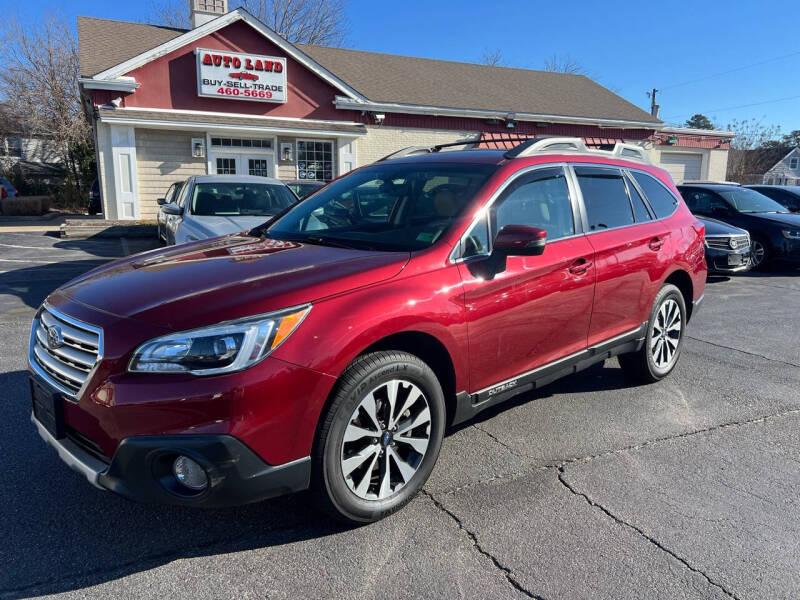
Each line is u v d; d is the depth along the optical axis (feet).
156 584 7.63
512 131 64.90
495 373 10.70
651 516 9.42
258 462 7.60
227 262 9.71
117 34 55.16
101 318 8.02
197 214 25.20
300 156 56.65
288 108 55.01
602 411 13.76
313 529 8.90
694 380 16.10
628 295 13.53
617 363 17.56
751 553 8.52
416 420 9.35
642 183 15.02
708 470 10.99
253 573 7.88
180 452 7.27
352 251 10.11
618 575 7.98
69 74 98.27
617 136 71.56
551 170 12.31
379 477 9.03
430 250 9.79
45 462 10.66
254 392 7.44
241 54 51.39
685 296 16.52
